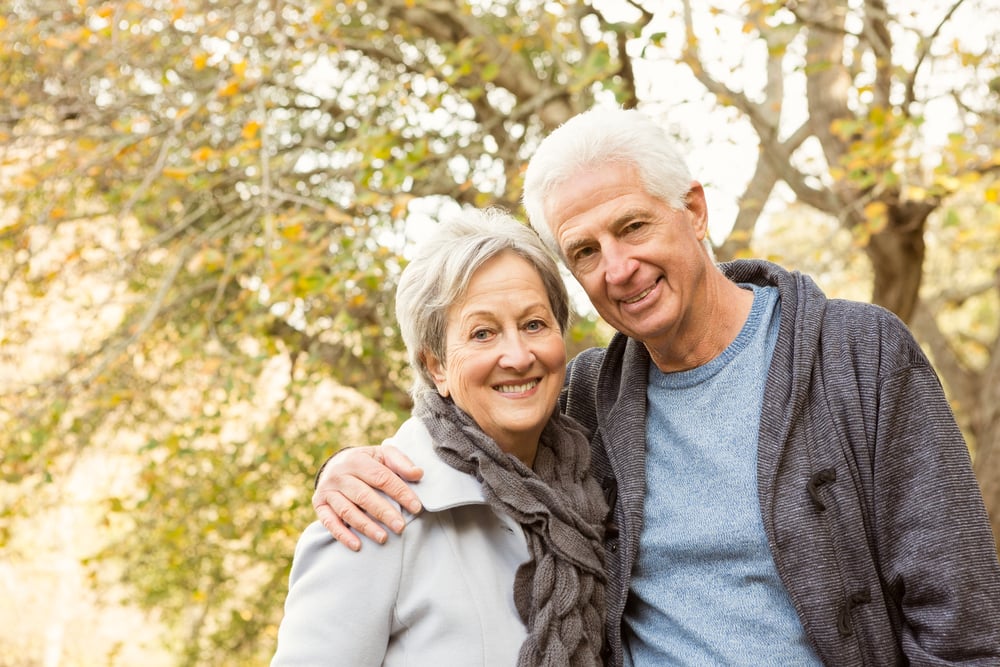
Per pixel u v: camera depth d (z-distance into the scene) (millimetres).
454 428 1771
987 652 1500
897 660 1596
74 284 5012
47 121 4707
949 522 1538
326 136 4953
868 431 1618
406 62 4887
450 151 4512
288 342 5172
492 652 1640
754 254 4270
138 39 4461
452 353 1746
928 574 1529
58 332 5176
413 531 1698
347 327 4184
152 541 5746
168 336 5398
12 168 4820
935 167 3979
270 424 4859
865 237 4207
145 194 4574
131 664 8023
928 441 1582
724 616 1674
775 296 1832
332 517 1692
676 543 1723
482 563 1722
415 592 1674
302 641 1625
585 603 1697
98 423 5277
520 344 1715
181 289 5316
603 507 1809
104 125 4816
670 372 1850
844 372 1660
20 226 4695
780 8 4141
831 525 1609
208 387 4766
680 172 1738
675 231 1733
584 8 4332
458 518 1755
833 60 4609
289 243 3998
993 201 3844
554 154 1759
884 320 1693
